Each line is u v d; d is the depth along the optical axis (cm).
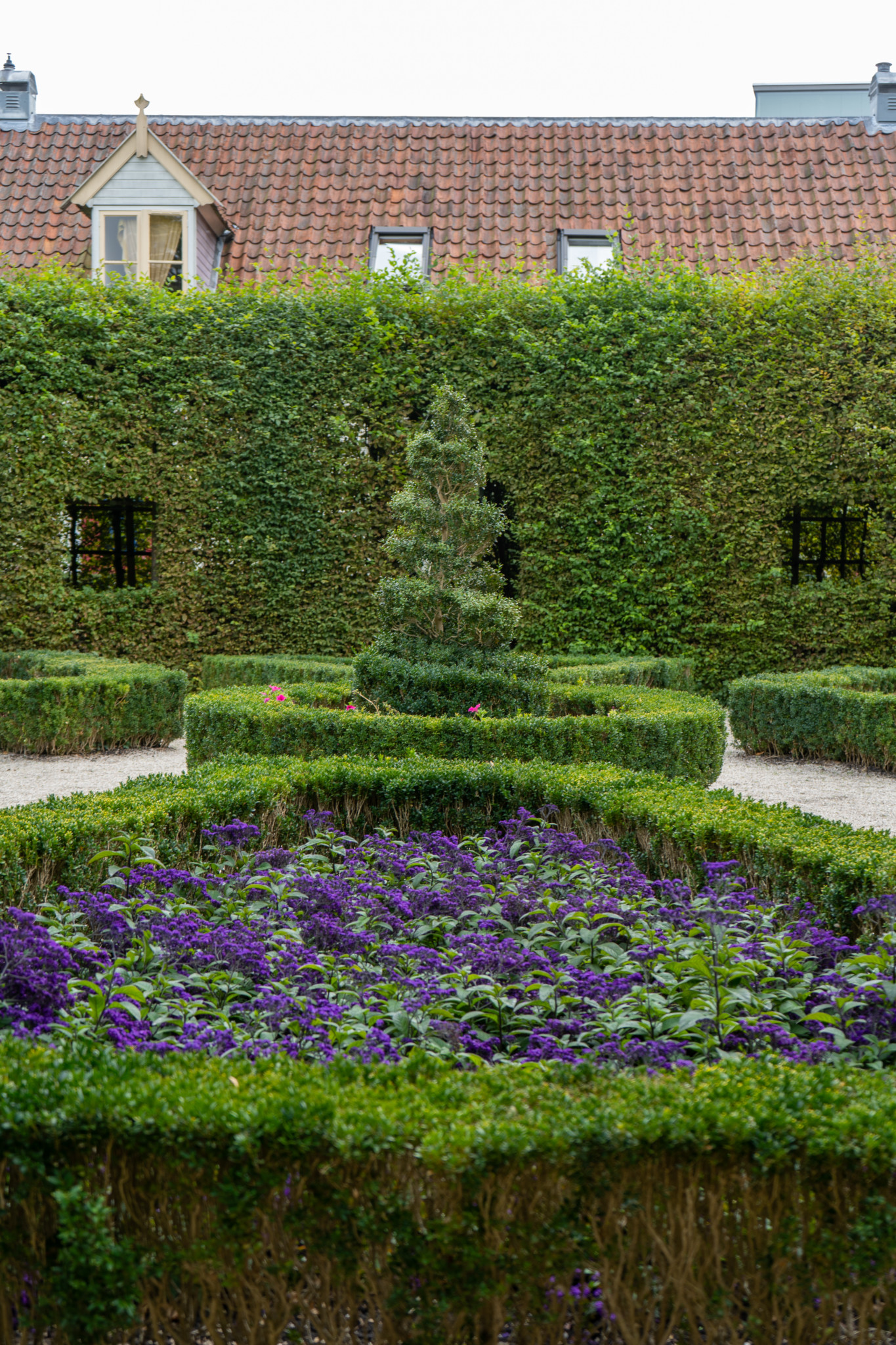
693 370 1488
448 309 1514
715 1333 232
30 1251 228
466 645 938
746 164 1805
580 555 1529
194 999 354
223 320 1518
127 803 522
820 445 1488
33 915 348
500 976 376
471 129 1880
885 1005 340
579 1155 219
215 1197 224
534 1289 222
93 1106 228
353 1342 227
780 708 1193
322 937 422
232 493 1534
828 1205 225
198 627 1552
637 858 555
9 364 1473
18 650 1497
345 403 1523
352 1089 245
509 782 635
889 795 955
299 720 800
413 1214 222
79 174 1781
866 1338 225
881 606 1503
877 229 1681
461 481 963
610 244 1692
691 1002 348
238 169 1806
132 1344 241
